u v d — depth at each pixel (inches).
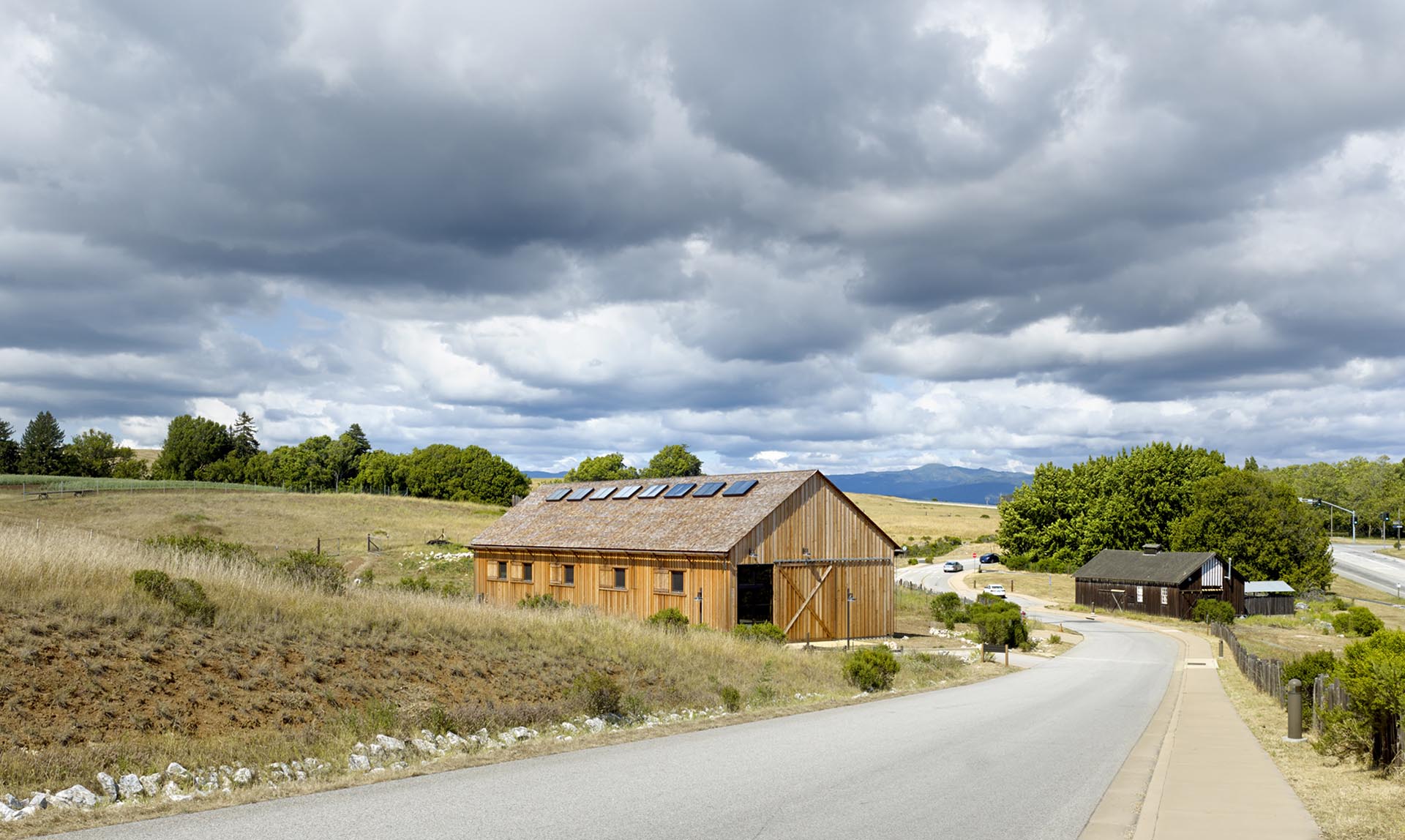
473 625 955.3
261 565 1094.4
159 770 504.7
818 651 1464.1
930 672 1311.5
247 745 567.2
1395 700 530.3
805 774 519.5
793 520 1745.8
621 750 608.7
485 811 419.8
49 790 458.0
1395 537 7190.0
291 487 5772.6
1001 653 1723.7
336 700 687.1
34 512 3440.0
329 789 472.7
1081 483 4458.7
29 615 660.1
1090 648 1978.3
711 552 1627.7
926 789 481.7
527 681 845.2
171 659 667.4
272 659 719.1
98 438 6761.8
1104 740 685.9
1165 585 3053.6
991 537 6077.8
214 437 6673.2
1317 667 863.7
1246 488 3508.9
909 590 3056.1
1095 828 401.7
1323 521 3560.5
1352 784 507.5
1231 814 429.7
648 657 1010.7
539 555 1994.3
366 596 1023.0
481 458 5689.0
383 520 3875.5
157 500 3865.7
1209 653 1850.4
